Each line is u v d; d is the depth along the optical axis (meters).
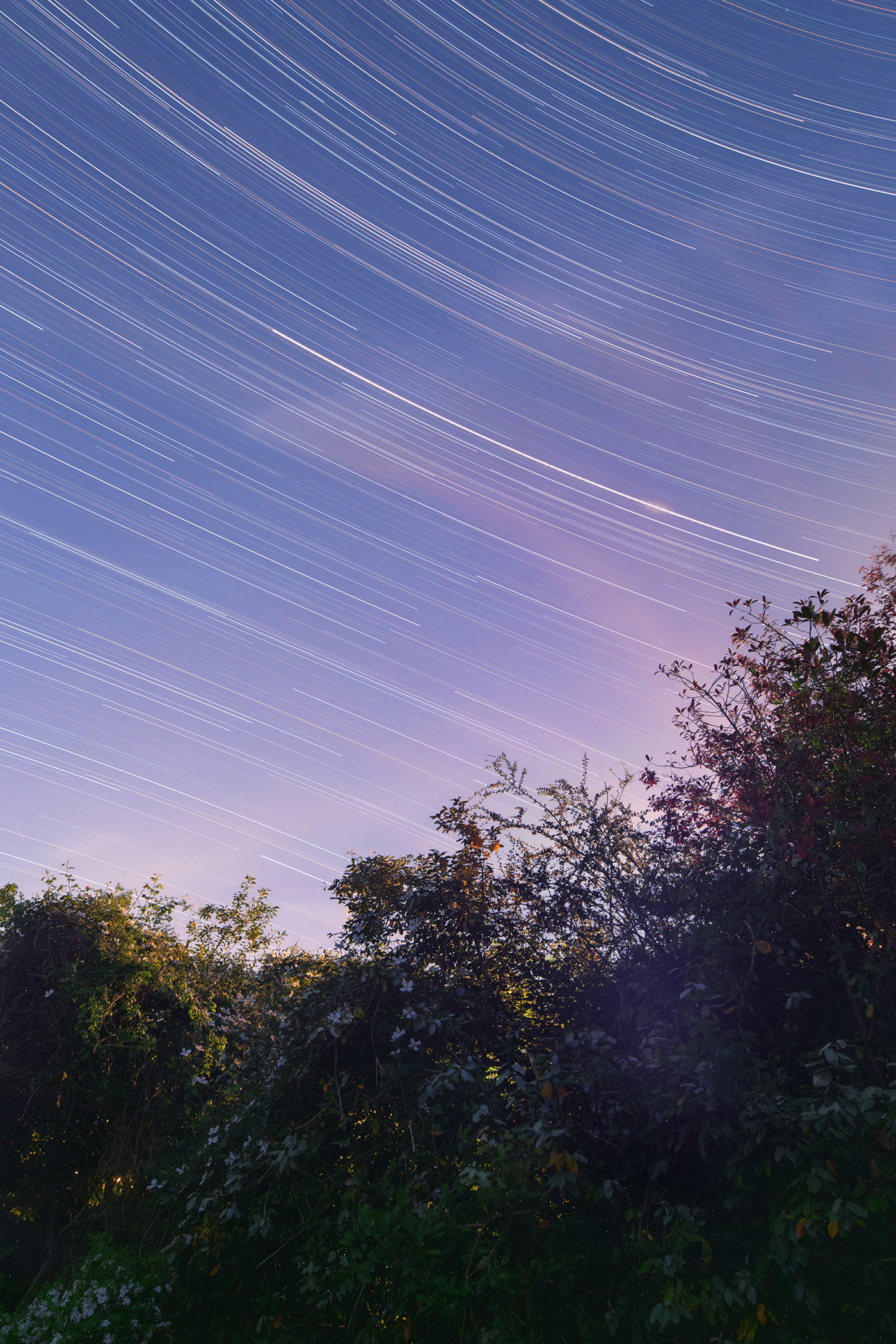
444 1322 4.45
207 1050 8.53
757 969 4.77
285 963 6.70
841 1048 4.18
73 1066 8.16
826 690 4.87
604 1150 4.73
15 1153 8.23
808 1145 3.94
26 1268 8.10
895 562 6.64
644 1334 4.10
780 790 4.90
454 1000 5.64
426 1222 4.49
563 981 5.66
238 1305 5.16
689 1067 4.29
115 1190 7.89
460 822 6.22
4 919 8.78
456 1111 5.20
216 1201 5.32
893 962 4.45
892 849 4.61
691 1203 4.47
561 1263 4.29
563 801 6.22
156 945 9.33
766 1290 4.04
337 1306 4.75
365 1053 5.61
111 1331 5.10
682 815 5.79
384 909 6.00
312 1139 5.22
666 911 5.43
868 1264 3.84
